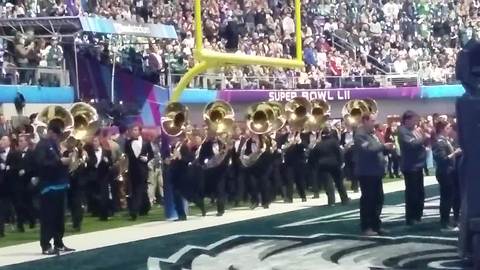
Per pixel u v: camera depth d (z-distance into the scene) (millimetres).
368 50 37094
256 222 15938
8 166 15125
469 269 10555
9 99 19875
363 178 13656
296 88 31328
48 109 14844
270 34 33594
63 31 22328
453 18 42469
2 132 17328
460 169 9961
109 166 17047
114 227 15852
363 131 13703
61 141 13227
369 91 31953
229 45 31266
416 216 14805
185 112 16969
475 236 9664
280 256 11891
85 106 15539
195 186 17031
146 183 17469
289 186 19578
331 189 18781
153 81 24906
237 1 34188
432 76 35500
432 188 23078
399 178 26469
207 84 28359
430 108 33781
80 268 11148
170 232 14742
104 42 24359
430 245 12594
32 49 21625
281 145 19453
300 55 20938
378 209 13773
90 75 23172
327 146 18672
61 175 12438
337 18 37719
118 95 23859
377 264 11109
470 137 9633
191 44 28641
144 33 23062
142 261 11555
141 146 17375
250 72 30953
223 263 11344
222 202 17422
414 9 41625
